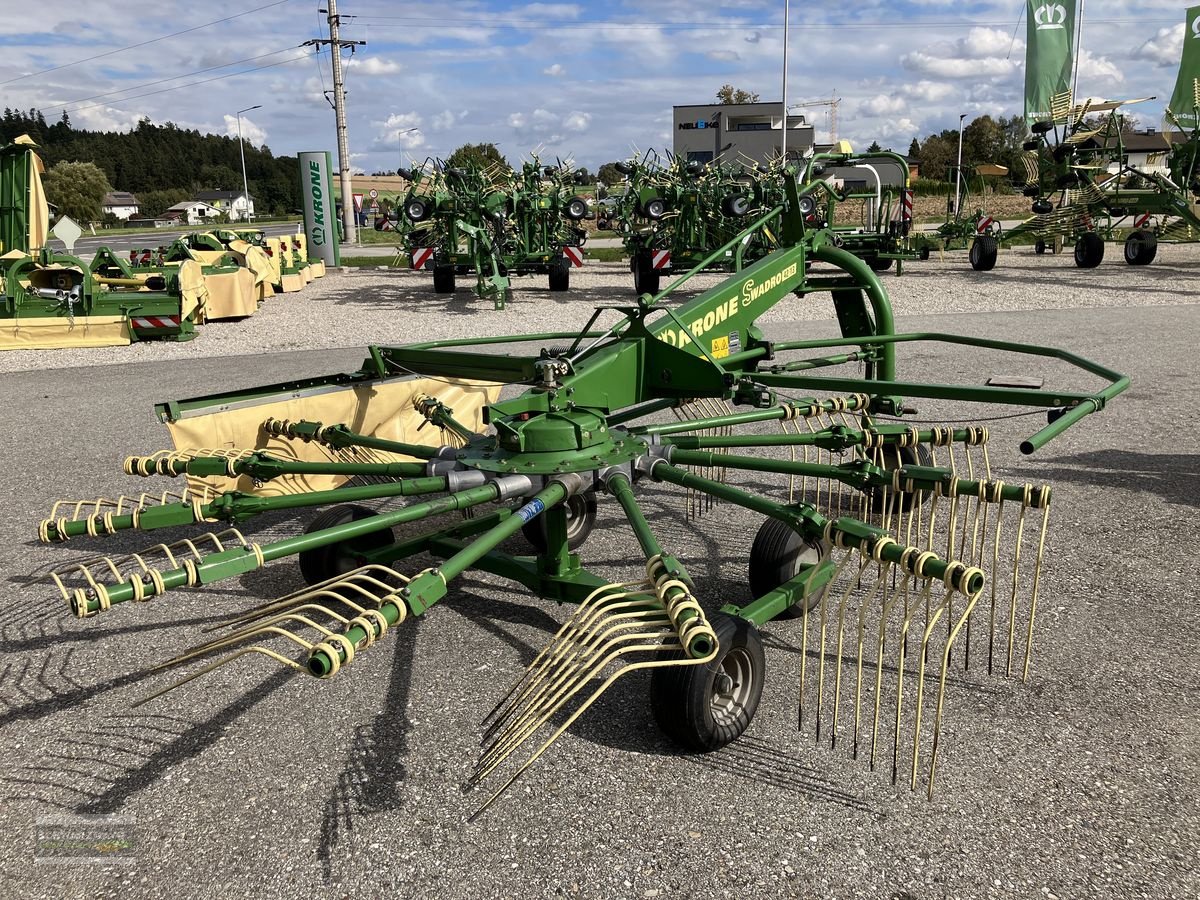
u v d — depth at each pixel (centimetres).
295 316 1569
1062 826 274
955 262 2320
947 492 341
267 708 352
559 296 1769
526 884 255
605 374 427
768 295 550
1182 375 941
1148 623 403
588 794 295
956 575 250
